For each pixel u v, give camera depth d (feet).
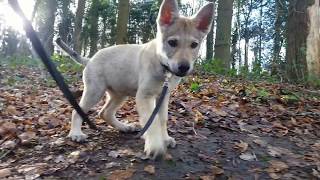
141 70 2.30
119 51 2.49
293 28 5.78
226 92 3.96
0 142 2.58
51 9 11.64
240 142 2.52
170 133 2.62
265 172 2.18
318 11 5.66
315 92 4.30
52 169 2.13
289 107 3.54
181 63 2.11
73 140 2.47
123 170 2.08
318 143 2.65
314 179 2.15
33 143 2.50
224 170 2.17
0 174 2.09
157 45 2.26
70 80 5.02
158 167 2.12
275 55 6.72
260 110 3.29
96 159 2.22
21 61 7.20
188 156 2.27
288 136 2.74
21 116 3.26
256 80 5.39
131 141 2.46
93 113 3.20
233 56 14.75
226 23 6.89
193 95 3.79
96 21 14.66
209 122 2.88
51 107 3.62
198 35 2.26
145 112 2.21
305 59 5.61
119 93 2.54
